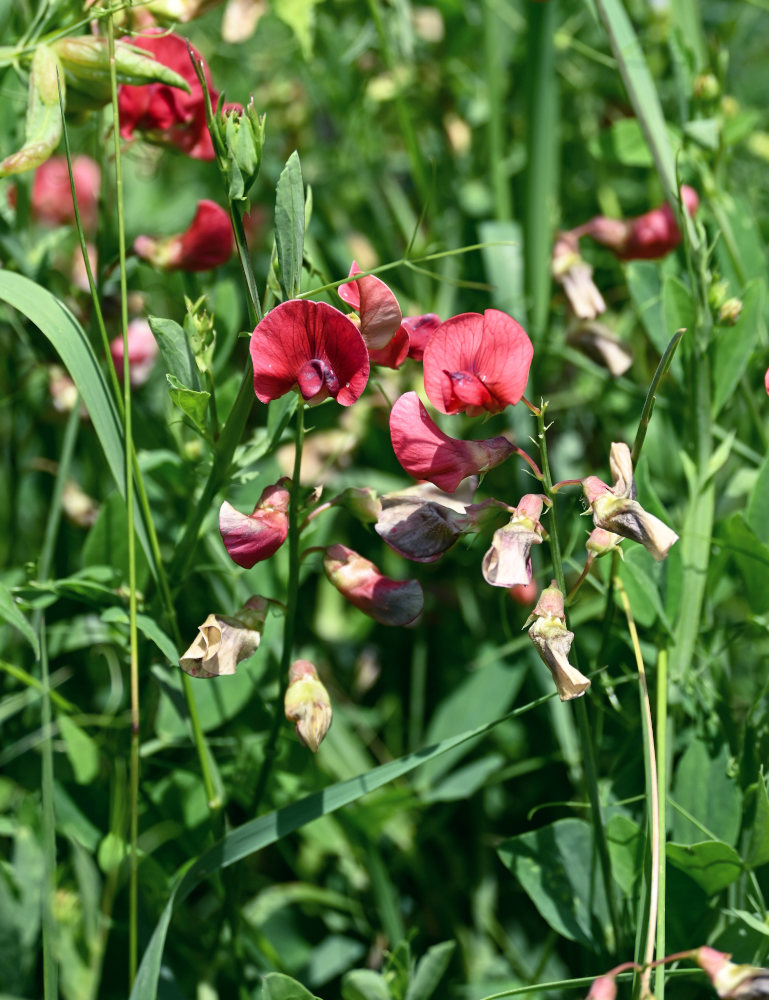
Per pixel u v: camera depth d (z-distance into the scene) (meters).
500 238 0.68
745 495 0.65
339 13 0.74
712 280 0.59
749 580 0.59
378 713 0.68
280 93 0.80
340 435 0.68
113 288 0.62
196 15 0.59
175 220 0.88
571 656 0.53
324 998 0.61
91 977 0.58
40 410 0.68
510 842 0.56
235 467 0.56
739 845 0.56
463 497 0.55
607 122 0.76
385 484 0.69
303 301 0.51
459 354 0.52
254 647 0.53
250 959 0.59
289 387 0.52
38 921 0.58
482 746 0.65
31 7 0.60
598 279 0.74
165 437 0.64
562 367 0.70
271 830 0.54
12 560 0.67
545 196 0.66
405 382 0.68
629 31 0.63
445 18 0.75
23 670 0.63
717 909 0.55
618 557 0.56
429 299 0.71
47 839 0.54
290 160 0.52
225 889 0.57
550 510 0.52
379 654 0.68
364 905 0.62
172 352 0.54
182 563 0.57
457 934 0.62
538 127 0.66
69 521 0.65
